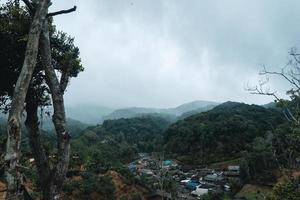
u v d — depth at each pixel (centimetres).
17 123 623
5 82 944
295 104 1307
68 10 732
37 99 974
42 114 979
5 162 609
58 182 722
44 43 751
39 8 703
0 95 984
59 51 1015
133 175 6294
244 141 9138
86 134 9994
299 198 1324
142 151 12581
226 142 9544
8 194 601
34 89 969
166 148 11212
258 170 6169
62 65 958
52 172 733
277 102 1322
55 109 743
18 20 905
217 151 9506
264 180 5794
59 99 748
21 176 630
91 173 5256
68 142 740
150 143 12725
